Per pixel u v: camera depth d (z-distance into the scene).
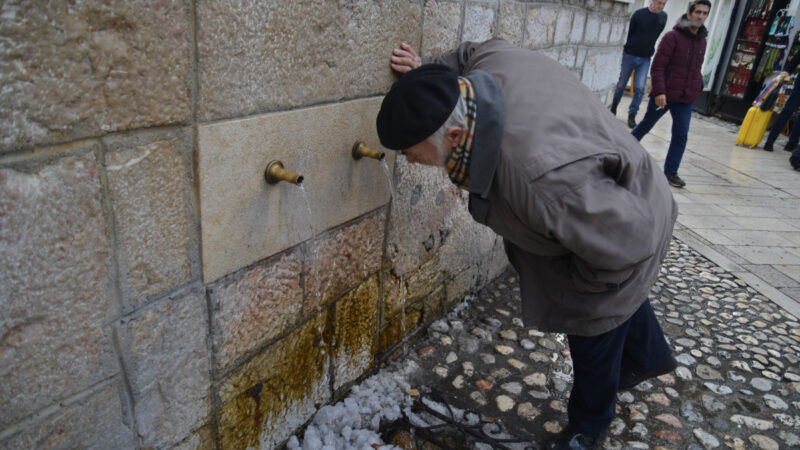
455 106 1.36
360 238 2.05
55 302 1.08
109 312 1.20
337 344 2.13
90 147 1.07
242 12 1.28
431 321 2.88
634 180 1.51
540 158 1.33
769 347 2.97
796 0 8.34
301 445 2.02
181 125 1.24
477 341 2.81
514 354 2.73
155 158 1.20
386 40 1.82
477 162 1.40
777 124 7.42
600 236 1.36
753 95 9.35
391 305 2.43
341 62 1.65
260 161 1.47
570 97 1.45
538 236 1.55
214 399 1.59
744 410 2.45
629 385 2.34
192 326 1.43
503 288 3.41
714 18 9.80
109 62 1.05
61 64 0.97
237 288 1.54
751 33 9.23
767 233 4.64
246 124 1.39
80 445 1.22
